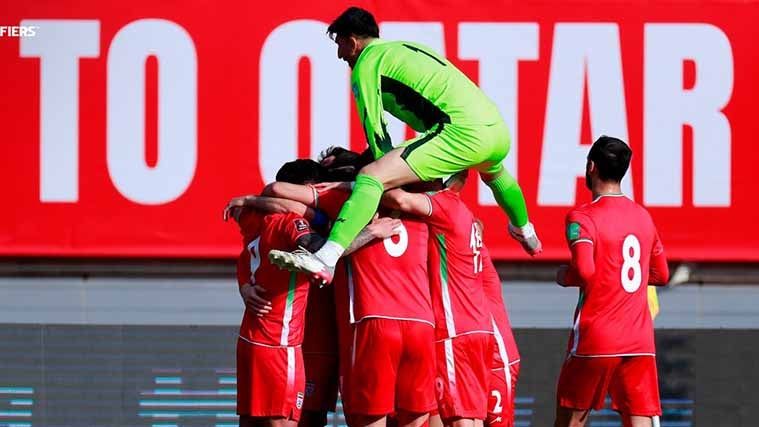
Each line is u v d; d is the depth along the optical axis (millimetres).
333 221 18547
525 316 24500
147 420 24359
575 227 18953
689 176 24469
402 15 24516
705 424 24453
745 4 24516
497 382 20328
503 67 24516
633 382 19312
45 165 24484
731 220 24453
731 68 24469
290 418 18484
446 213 18625
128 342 24453
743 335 24484
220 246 24500
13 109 24469
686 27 24516
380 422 18578
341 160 19922
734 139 24484
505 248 24406
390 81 18484
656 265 20016
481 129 18047
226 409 24422
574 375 19344
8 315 24406
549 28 24516
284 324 18312
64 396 24344
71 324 24438
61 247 24406
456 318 18734
